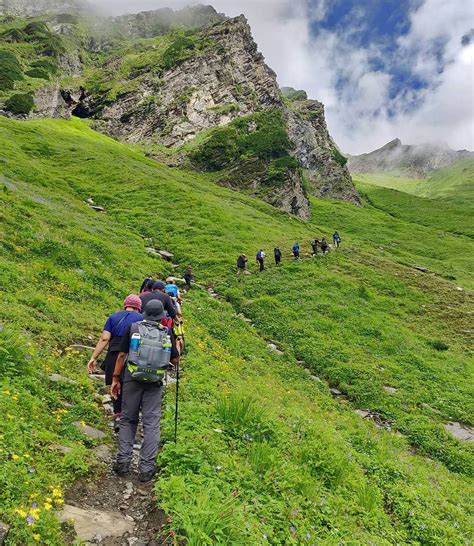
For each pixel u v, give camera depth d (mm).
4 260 17047
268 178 107062
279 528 6324
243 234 49531
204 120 139625
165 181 65625
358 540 7133
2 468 5660
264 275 37812
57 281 17734
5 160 48750
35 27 197250
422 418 19938
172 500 5914
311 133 176000
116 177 63312
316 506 7504
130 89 149625
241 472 7250
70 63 185250
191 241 44250
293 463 8695
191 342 17062
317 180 158875
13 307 12805
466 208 181500
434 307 36938
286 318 28875
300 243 50719
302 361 24047
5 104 111750
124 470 6945
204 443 7605
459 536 9305
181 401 10242
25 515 4965
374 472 11391
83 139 88750
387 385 22875
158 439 7094
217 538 5281
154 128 138625
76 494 6281
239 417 9391
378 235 104688
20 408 7582
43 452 6734
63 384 9656
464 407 22031
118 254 28750
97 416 8953
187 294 29219
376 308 34812
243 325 26281
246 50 171125
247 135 125688
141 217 49375
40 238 21656
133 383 7148
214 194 78625
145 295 9070
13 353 9430
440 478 14180
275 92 160750
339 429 14977
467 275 68000
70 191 51250
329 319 29859
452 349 29906
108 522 5848
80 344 12719
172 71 156875
